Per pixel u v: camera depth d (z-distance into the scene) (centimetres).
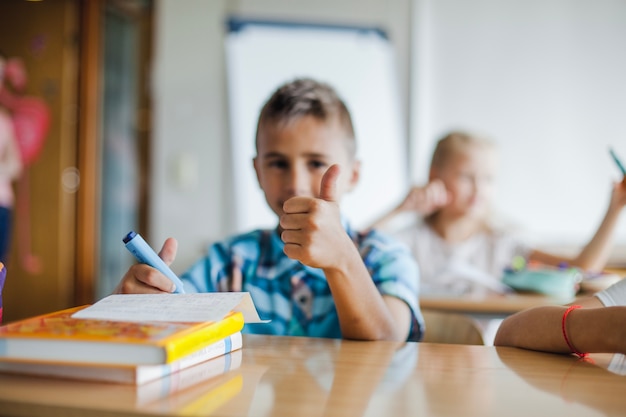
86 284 352
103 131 358
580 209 341
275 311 106
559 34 344
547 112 344
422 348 77
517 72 345
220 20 366
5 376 56
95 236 356
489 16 346
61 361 55
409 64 353
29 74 354
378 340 83
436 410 49
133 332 58
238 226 355
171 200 365
